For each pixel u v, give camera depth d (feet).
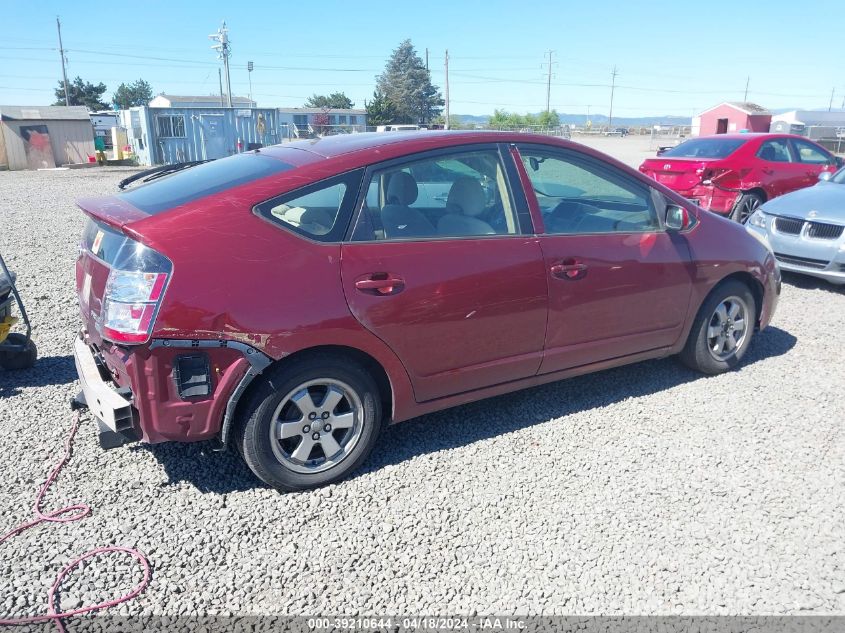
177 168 14.23
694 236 15.05
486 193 12.55
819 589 9.05
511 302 12.39
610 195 14.07
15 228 38.09
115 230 10.47
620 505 10.93
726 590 9.04
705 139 38.96
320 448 11.51
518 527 10.37
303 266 10.51
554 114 253.65
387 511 10.78
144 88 375.86
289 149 12.68
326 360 10.87
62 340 18.48
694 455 12.46
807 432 13.34
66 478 11.58
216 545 9.87
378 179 11.49
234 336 9.97
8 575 9.18
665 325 14.87
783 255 25.08
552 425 13.71
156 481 11.54
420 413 12.31
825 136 151.64
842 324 20.51
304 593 8.96
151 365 9.74
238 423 10.69
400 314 11.25
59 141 112.06
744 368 16.75
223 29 168.86
